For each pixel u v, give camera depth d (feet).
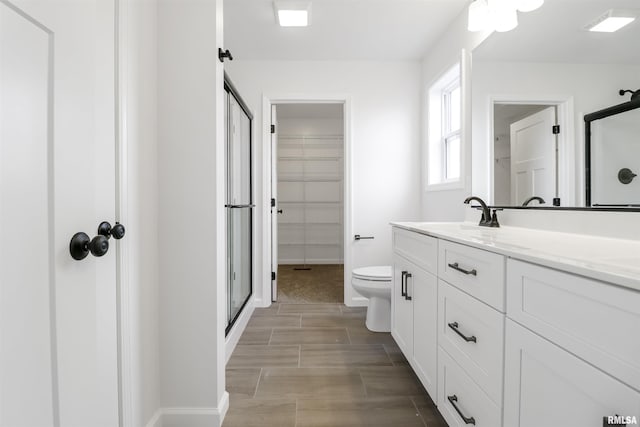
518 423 2.80
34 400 2.16
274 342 7.44
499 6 4.99
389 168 9.95
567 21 4.45
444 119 9.22
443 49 8.35
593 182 4.03
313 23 7.87
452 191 7.86
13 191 2.02
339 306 10.07
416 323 5.36
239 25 7.98
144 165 4.15
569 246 3.28
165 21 4.50
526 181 5.24
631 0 3.60
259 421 4.71
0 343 1.94
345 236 10.09
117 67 3.58
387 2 7.04
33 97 2.17
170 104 4.50
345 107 9.93
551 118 4.71
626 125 3.62
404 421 4.72
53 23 2.31
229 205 7.29
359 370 6.17
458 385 3.88
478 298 3.43
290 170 17.13
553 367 2.39
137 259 3.96
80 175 2.60
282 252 17.26
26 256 2.11
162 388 4.55
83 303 2.62
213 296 4.55
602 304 1.99
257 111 9.87
